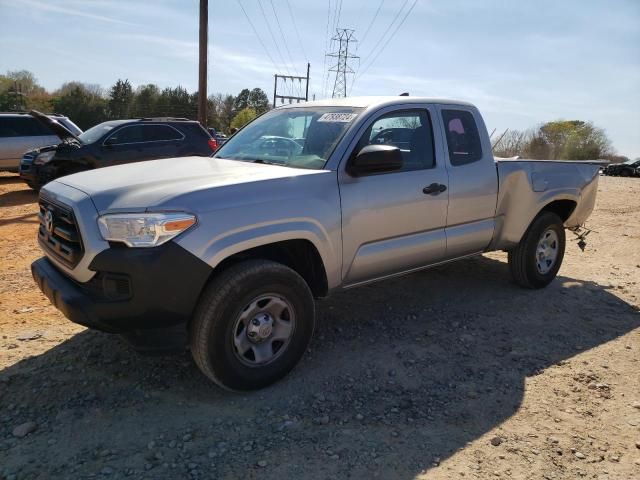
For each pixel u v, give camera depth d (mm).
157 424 3068
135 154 11586
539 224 5445
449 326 4613
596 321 4859
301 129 4305
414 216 4258
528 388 3604
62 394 3348
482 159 4855
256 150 4387
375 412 3256
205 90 22172
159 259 2955
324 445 2916
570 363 3994
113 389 3426
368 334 4391
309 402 3346
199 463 2738
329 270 3764
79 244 3121
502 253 7219
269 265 3359
